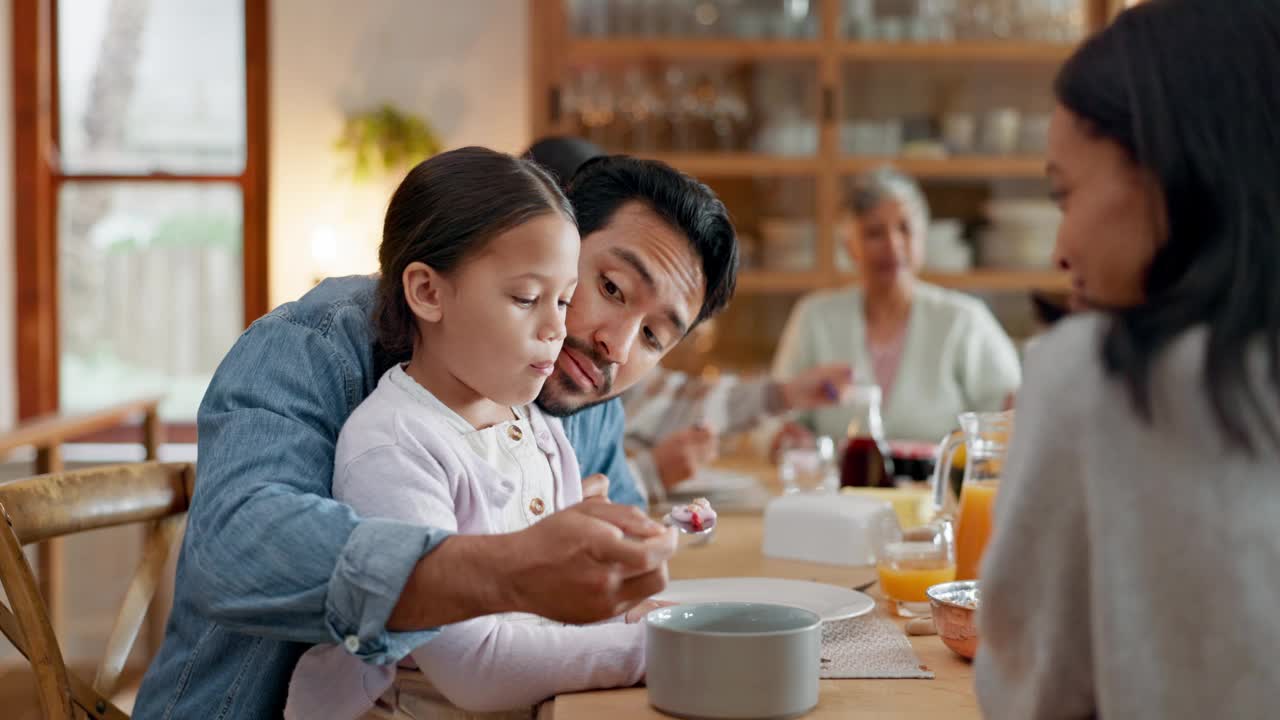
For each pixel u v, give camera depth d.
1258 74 0.70
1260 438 0.66
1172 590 0.67
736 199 4.23
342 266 4.93
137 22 5.02
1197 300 0.68
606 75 4.18
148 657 3.26
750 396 2.42
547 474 1.11
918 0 4.21
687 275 1.18
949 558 1.27
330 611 0.83
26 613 1.11
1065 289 4.16
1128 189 0.75
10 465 4.55
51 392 5.03
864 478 2.04
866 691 0.96
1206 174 0.69
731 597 1.26
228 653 1.04
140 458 4.91
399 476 0.95
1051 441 0.70
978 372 3.24
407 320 1.03
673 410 2.38
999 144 4.22
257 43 5.02
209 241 5.04
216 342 5.06
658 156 4.21
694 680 0.87
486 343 0.97
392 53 4.95
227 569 0.87
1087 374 0.70
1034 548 0.71
